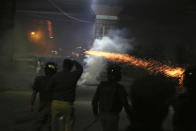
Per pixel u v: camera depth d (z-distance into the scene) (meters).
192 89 2.74
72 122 5.81
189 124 2.62
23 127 7.61
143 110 2.01
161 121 2.03
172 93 1.97
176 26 31.95
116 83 4.95
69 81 5.73
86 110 11.18
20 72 22.59
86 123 8.63
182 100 2.73
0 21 22.14
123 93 4.84
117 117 4.84
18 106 11.31
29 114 9.55
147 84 1.97
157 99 1.94
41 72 24.84
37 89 6.52
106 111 4.81
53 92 5.79
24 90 17.94
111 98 4.82
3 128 7.45
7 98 13.85
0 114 9.44
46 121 6.47
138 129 2.05
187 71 2.88
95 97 5.01
